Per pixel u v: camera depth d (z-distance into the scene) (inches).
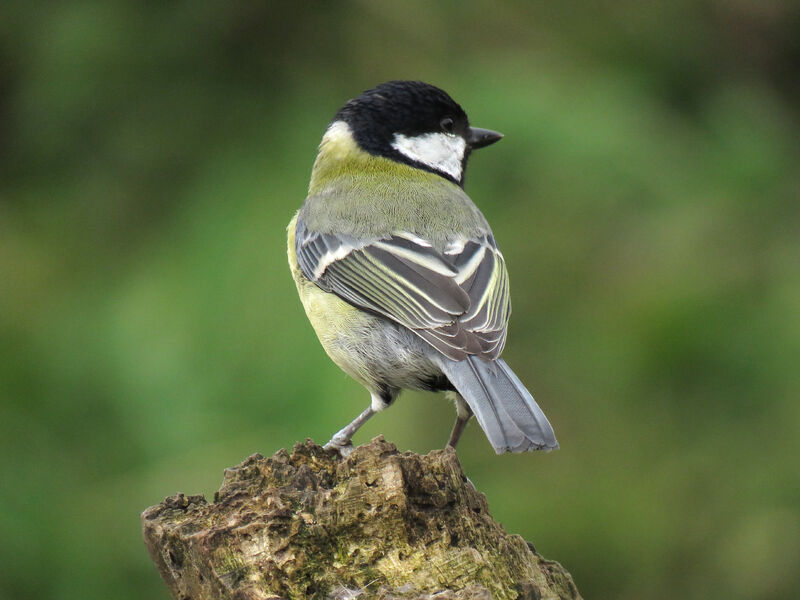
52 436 406.9
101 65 434.9
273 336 393.7
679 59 481.4
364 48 443.2
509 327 447.8
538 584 219.0
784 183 478.3
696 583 422.6
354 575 209.5
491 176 439.8
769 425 428.1
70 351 408.8
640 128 443.8
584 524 424.8
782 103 550.3
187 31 438.3
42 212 437.4
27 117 438.3
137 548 390.3
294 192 412.5
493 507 427.8
